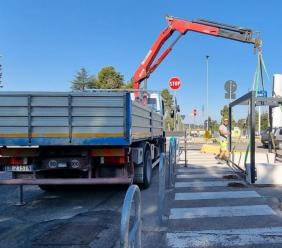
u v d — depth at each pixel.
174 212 7.64
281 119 19.19
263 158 14.62
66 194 10.01
